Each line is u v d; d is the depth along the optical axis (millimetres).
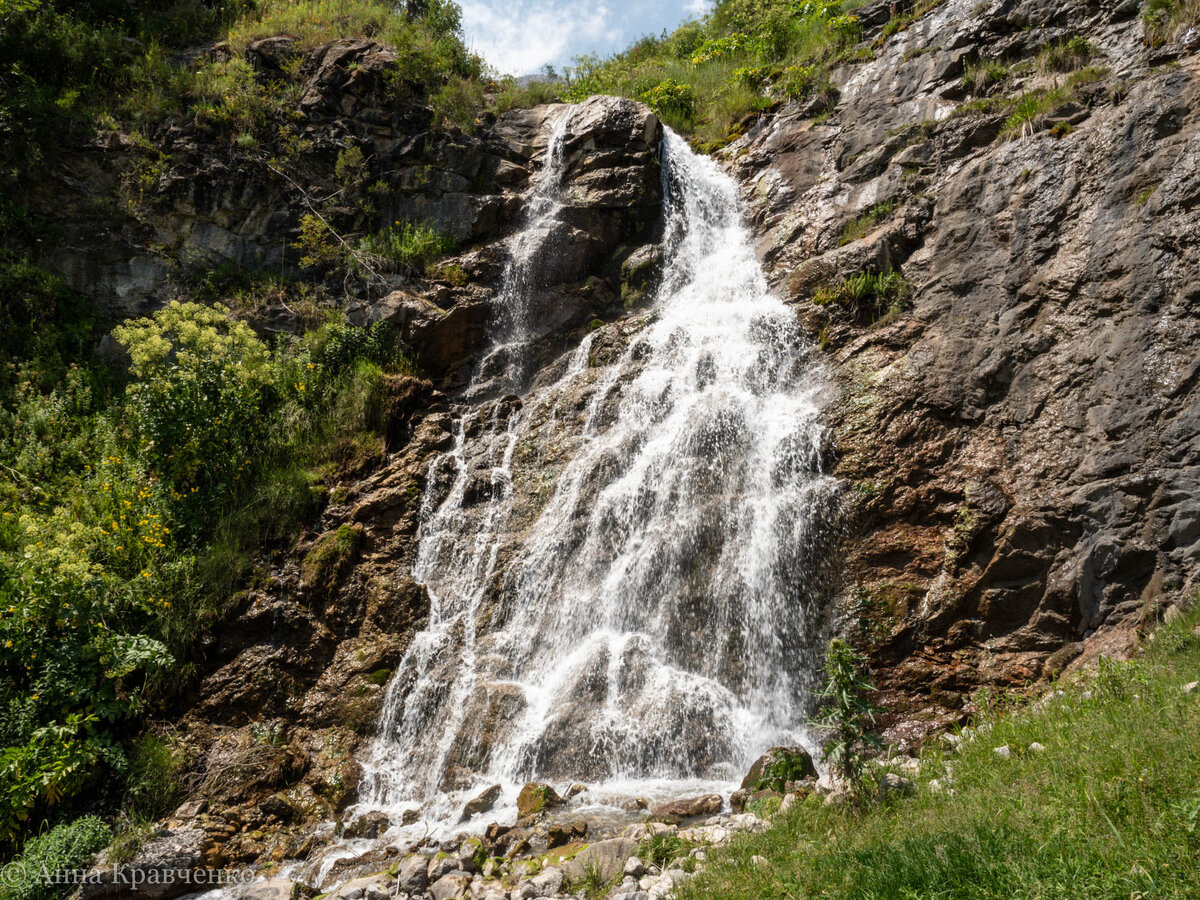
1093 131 9336
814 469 9047
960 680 7359
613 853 5336
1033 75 11281
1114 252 8461
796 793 5762
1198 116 8500
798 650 7961
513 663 8648
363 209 14039
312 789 7617
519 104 16281
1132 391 7727
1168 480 7180
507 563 9570
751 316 11273
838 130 13531
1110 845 3715
